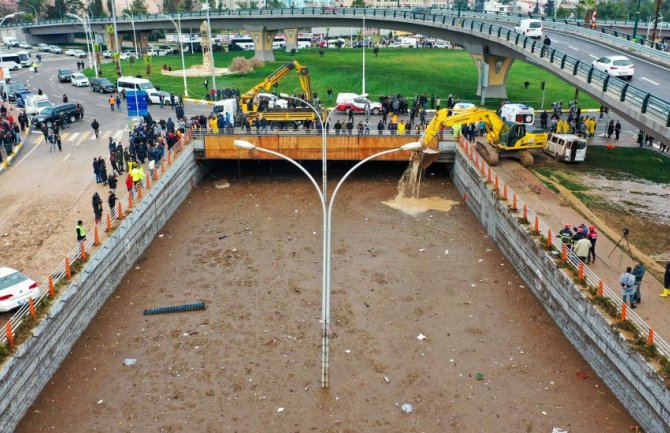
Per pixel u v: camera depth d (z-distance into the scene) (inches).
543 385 805.2
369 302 1019.9
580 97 2608.3
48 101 2212.1
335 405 766.5
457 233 1320.1
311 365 849.5
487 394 788.0
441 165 1818.4
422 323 957.2
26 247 1064.2
